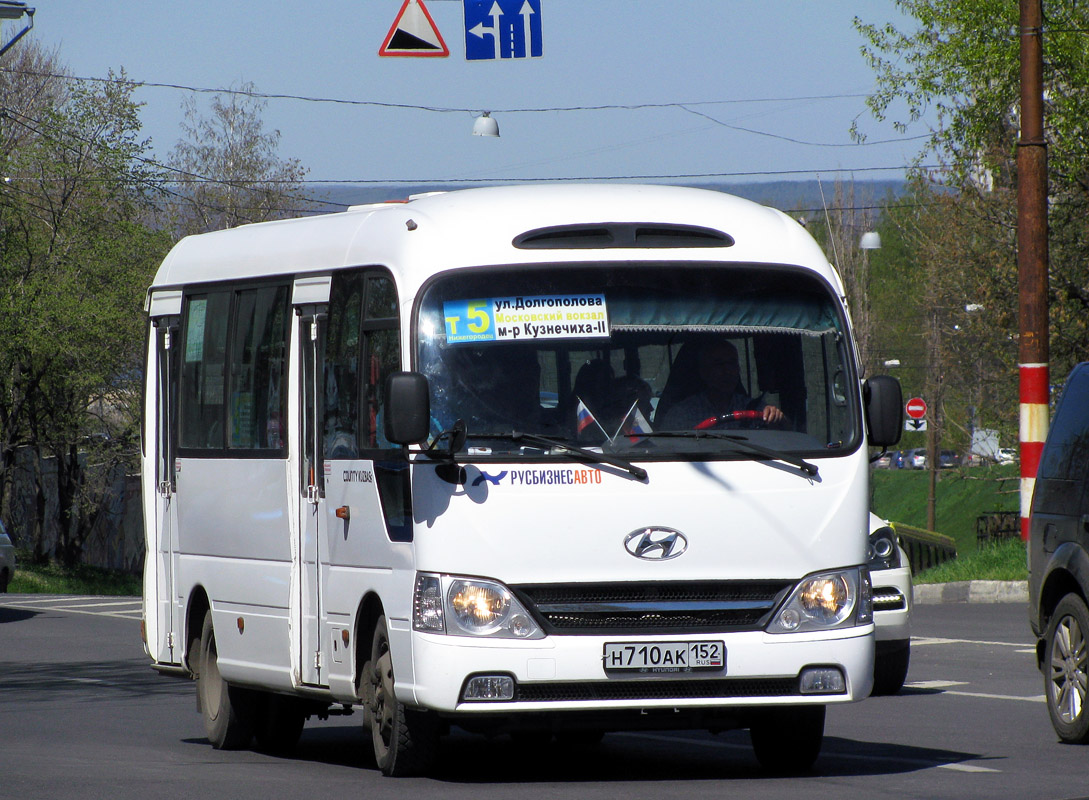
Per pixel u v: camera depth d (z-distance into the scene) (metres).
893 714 39.56
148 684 52.19
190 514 37.28
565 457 26.97
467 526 26.59
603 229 28.44
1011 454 138.00
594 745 35.84
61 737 38.28
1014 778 28.20
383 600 28.23
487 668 26.31
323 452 31.14
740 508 27.28
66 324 153.00
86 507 174.12
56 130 159.25
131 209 163.50
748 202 30.19
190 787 27.52
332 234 32.12
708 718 27.39
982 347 116.62
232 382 35.53
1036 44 70.75
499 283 27.92
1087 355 102.69
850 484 27.97
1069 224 99.94
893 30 93.12
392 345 28.27
